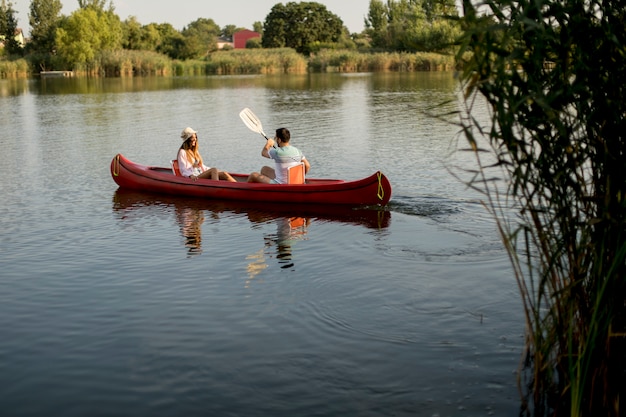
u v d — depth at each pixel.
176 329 5.10
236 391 4.18
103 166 12.52
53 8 72.88
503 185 9.63
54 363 4.60
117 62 56.41
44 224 8.34
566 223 3.50
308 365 4.48
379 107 22.23
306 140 14.96
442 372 4.32
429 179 10.35
